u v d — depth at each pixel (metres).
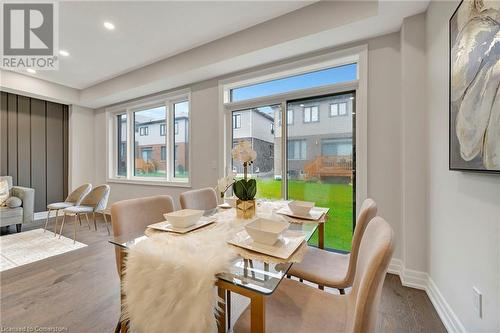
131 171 4.54
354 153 2.46
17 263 2.42
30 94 3.98
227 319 1.48
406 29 1.98
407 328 1.48
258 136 3.06
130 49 3.00
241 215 1.47
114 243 1.16
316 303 1.04
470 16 1.16
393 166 2.19
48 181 4.45
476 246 1.19
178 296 0.85
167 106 3.89
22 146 4.13
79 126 4.73
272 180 2.95
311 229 1.30
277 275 0.85
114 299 1.79
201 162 3.43
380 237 0.75
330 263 1.45
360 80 2.31
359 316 0.66
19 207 3.43
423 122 1.93
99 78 3.97
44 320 1.56
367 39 2.28
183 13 2.30
